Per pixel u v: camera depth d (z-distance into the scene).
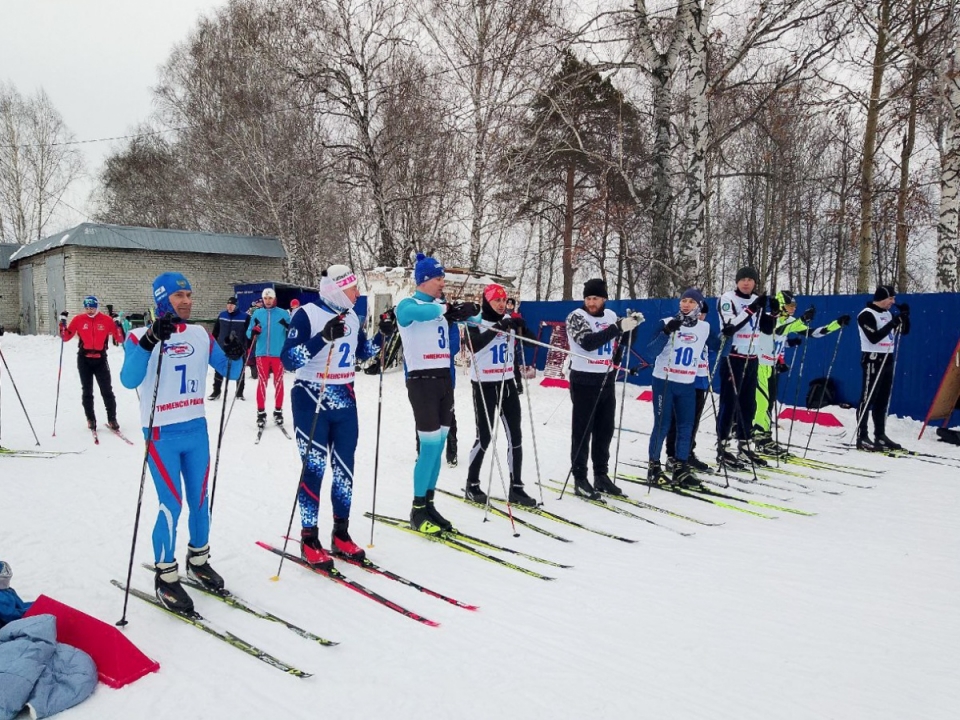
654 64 10.92
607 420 5.01
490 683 2.46
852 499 5.05
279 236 19.69
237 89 17.78
